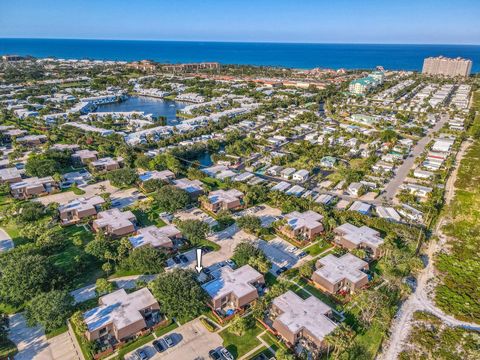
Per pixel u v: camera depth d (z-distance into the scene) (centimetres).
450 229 11850
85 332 7094
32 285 8006
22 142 19312
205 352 6981
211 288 8356
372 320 7844
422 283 9269
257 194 13475
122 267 9325
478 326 7894
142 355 6775
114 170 14750
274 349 7088
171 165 16138
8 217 11606
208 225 10831
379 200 13912
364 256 9919
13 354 6862
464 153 19550
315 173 16638
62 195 13850
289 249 10569
